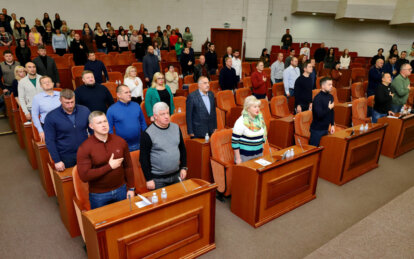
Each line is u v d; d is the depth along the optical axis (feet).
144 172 9.34
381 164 16.92
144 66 23.16
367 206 12.67
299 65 25.75
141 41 32.58
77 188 9.35
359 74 33.81
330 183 14.62
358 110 19.30
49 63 19.33
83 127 10.70
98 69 20.77
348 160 14.29
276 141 17.60
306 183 12.50
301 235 10.68
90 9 42.83
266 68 31.83
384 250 6.93
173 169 9.73
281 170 11.14
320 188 14.10
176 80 23.25
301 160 11.78
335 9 49.11
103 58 31.55
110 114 11.79
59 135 10.34
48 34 35.37
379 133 15.71
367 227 7.75
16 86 18.07
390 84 18.72
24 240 10.17
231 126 21.07
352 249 7.00
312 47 50.80
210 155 13.16
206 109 13.41
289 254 9.71
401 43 51.39
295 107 18.99
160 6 47.21
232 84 22.34
